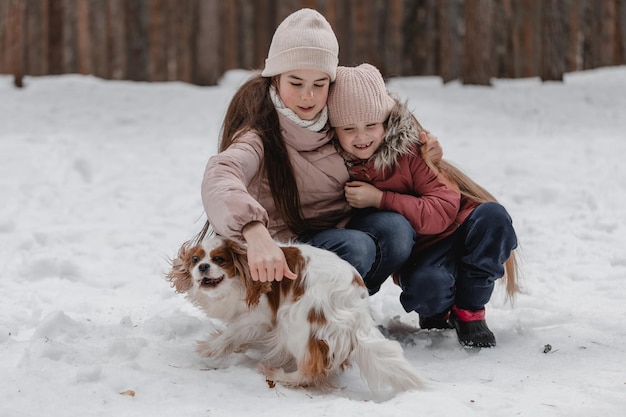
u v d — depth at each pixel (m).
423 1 23.88
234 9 23.52
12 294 7.07
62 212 10.70
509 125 17.91
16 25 20.20
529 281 7.59
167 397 4.50
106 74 22.92
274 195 5.33
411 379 4.61
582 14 24.58
